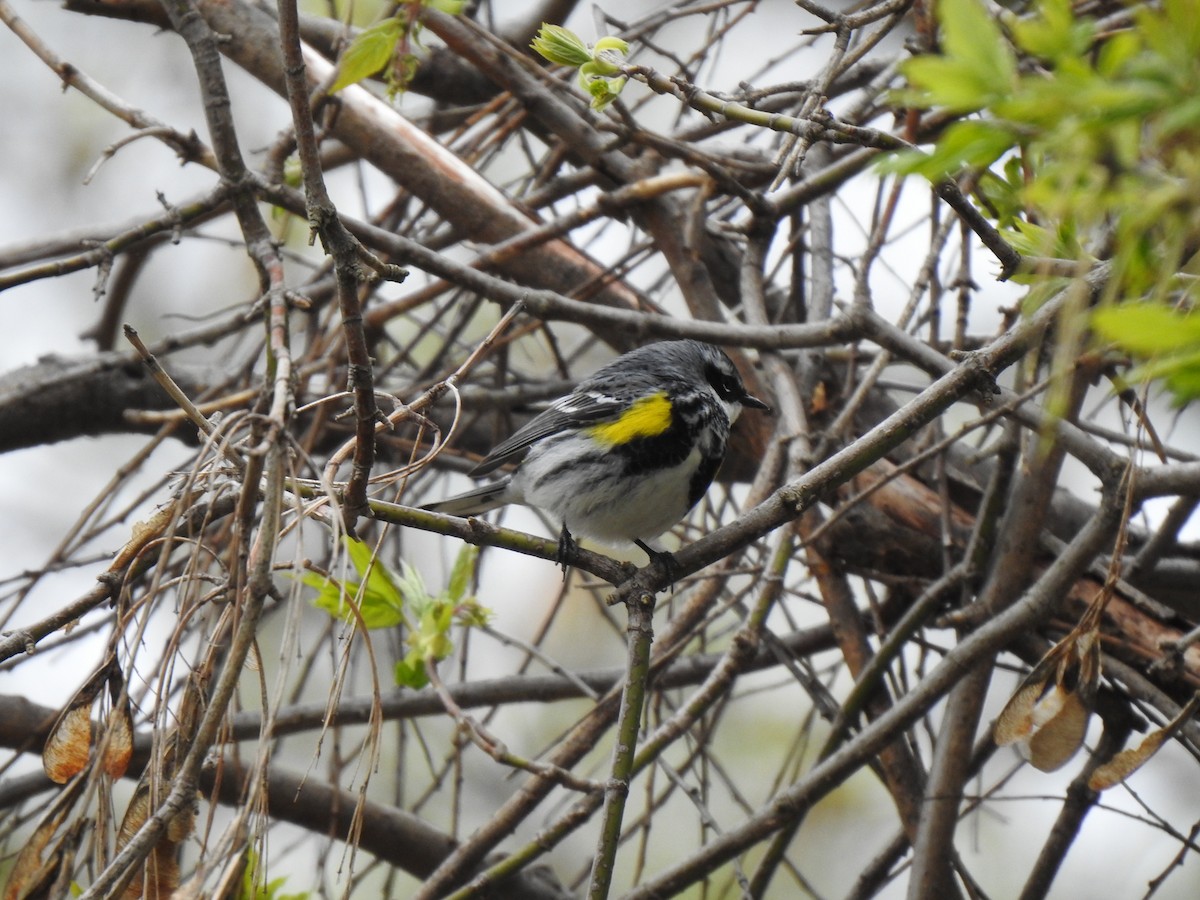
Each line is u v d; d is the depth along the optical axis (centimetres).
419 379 1233
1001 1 805
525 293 1027
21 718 1092
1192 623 965
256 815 568
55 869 639
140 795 627
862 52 780
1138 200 385
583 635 1579
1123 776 736
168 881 614
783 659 1033
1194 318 381
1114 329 390
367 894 1347
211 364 1359
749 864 1444
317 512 712
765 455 1090
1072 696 732
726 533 795
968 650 869
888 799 1516
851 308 988
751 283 1146
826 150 1222
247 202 977
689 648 1433
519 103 1233
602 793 884
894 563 1071
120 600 680
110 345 1419
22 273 921
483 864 1111
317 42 1248
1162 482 821
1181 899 1361
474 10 1200
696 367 1119
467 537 777
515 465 1298
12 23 978
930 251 1006
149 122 980
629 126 1005
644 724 1035
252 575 553
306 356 1210
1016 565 956
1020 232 761
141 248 1303
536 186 1284
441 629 931
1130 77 385
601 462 1064
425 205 1211
